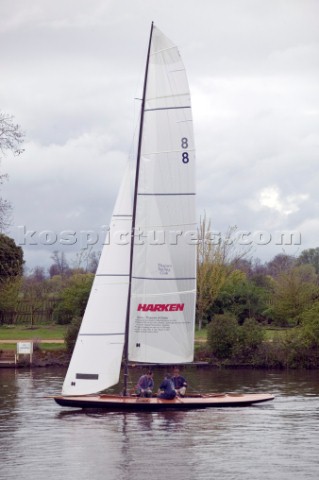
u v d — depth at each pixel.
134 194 38.00
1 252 74.62
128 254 37.94
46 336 71.38
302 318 63.12
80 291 76.38
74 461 27.84
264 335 62.69
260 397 39.25
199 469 26.73
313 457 28.34
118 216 38.22
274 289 78.56
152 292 37.75
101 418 35.28
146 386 37.84
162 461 27.75
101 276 37.69
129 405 36.62
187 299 37.94
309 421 34.94
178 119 37.84
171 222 37.91
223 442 30.67
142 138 37.94
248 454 28.77
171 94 37.81
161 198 37.91
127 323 37.59
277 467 26.95
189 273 37.94
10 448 29.78
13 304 78.44
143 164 37.94
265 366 61.31
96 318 37.38
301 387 48.25
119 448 29.64
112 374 37.31
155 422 34.41
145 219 37.91
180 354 37.75
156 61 37.84
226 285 76.50
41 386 48.22
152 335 37.62
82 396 37.16
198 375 56.16
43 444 30.38
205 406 37.75
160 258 37.88
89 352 37.25
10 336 71.69
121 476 25.94
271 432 32.53
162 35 37.75
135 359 37.62
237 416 36.00
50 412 37.31
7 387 47.75
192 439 31.09
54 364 61.25
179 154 37.84
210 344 62.22
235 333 61.88
